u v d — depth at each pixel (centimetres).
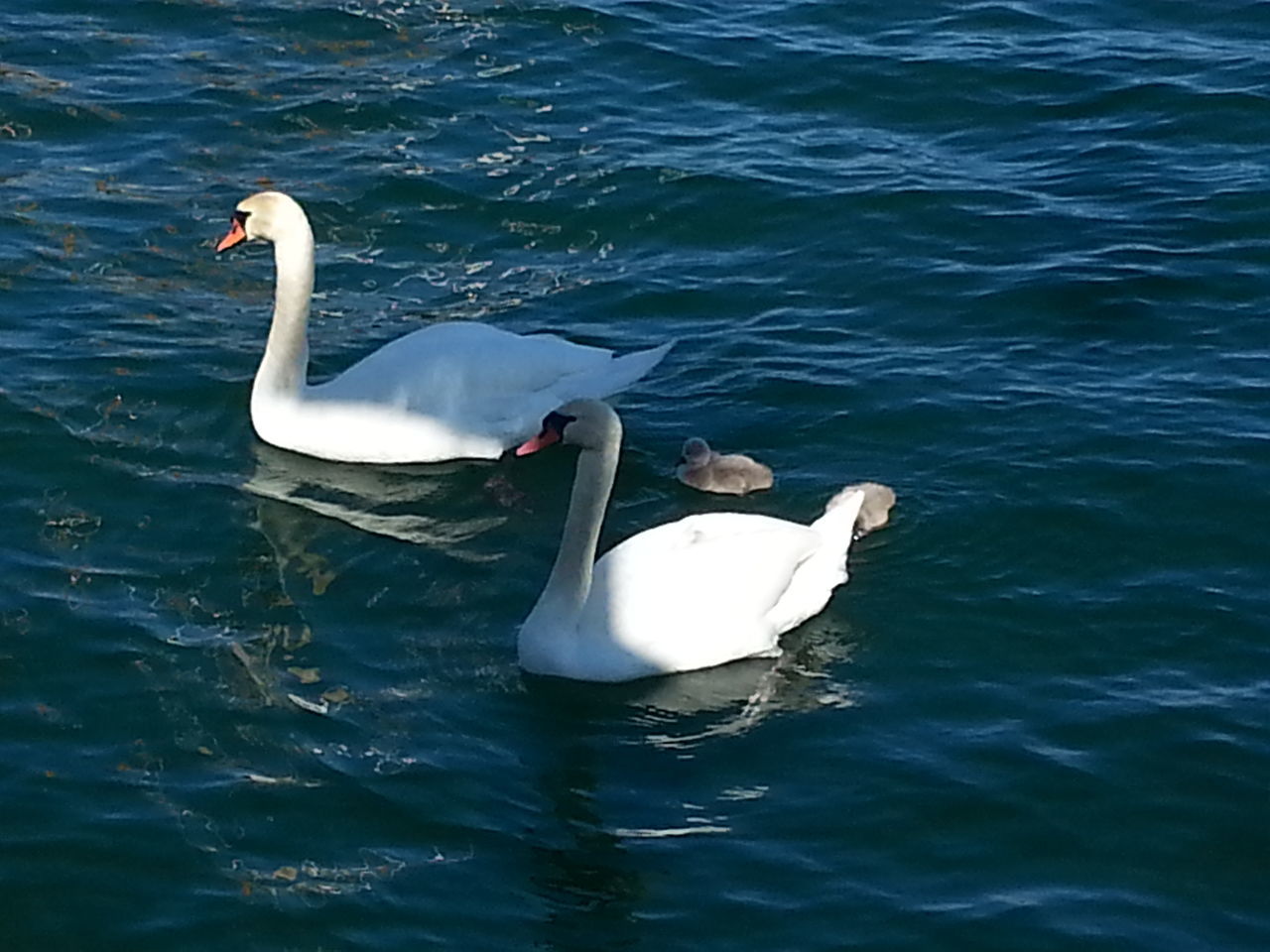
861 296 1816
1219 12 2353
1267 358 1703
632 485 1557
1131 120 2119
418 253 1881
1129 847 1190
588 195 1967
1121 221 1925
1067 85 2189
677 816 1213
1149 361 1702
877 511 1477
